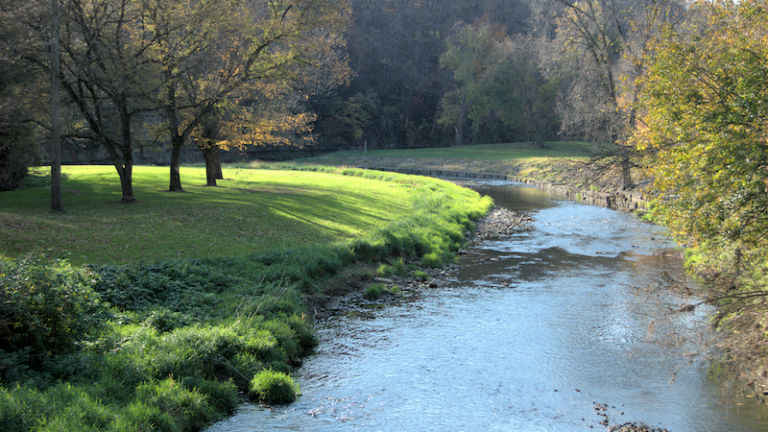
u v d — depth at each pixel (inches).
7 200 1048.2
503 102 3806.6
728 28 435.5
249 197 1193.4
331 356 472.1
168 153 3206.2
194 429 341.1
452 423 354.0
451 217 1162.0
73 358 358.6
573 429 347.9
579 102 1620.3
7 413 275.9
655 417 365.7
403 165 3312.0
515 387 410.6
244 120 1294.3
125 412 319.0
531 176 2444.6
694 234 448.1
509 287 700.0
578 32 1610.5
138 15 989.2
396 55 4825.3
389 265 789.2
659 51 458.0
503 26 5012.3
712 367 447.2
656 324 538.9
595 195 1641.2
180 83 1129.4
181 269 588.1
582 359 464.1
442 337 516.4
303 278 634.8
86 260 594.2
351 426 348.2
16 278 365.4
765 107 375.9
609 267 808.3
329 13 1196.5
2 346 347.3
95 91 994.7
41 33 851.4
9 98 823.1
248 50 1181.1
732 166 381.4
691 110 416.2
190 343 422.0
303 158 3880.4
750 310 390.0
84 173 1605.6
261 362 435.8
